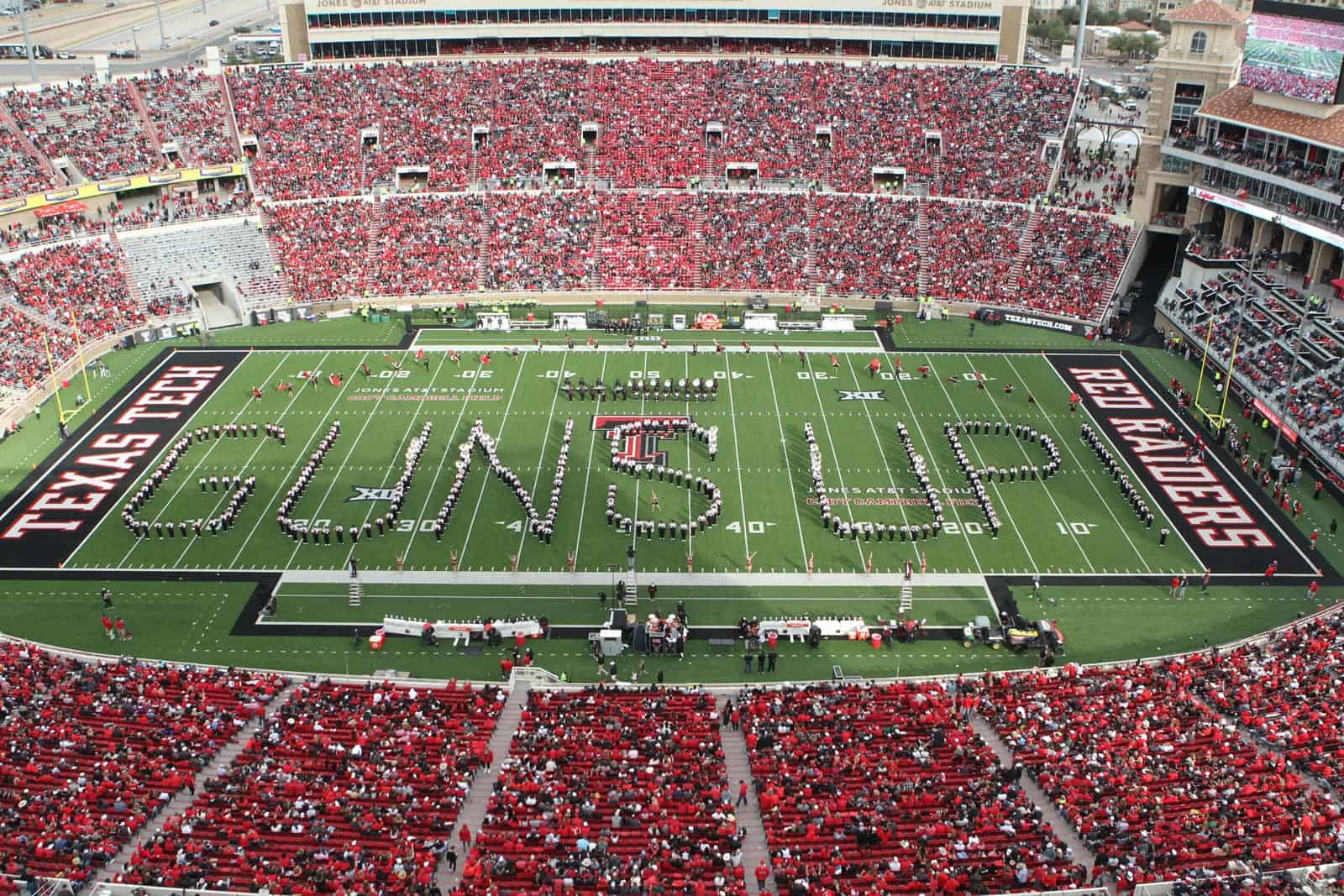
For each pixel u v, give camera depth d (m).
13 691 48.50
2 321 83.00
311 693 49.38
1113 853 38.81
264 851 39.25
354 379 82.56
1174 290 90.31
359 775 43.25
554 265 96.38
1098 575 60.50
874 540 63.56
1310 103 83.62
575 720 47.00
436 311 92.94
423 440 72.94
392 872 38.22
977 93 107.69
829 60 113.94
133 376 82.75
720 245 97.56
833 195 100.94
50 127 97.88
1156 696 48.50
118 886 37.44
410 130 105.38
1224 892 36.28
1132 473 69.94
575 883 37.75
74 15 187.88
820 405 78.75
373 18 113.25
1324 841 39.03
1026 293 92.81
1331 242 79.56
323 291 93.94
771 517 65.56
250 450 72.44
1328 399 72.12
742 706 47.94
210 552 62.31
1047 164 101.69
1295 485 68.62
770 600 58.50
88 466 70.62
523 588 59.47
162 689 49.53
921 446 73.06
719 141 106.06
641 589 59.34
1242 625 56.44
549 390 81.06
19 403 76.81
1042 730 46.25
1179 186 94.00
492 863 38.28
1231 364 77.94
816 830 40.25
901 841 39.88
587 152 104.75
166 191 99.31
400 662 54.03
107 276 90.25
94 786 42.41
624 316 92.56
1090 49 187.25
